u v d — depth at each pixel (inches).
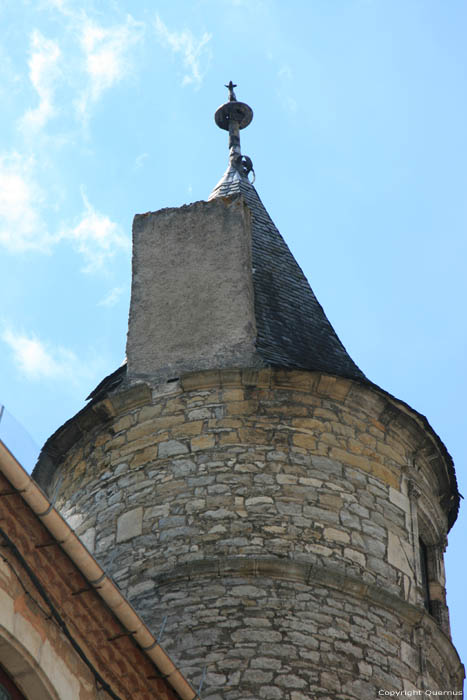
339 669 782.5
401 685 799.7
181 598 805.2
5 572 548.7
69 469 923.4
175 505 848.3
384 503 875.4
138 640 600.7
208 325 938.7
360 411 906.1
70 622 578.9
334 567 824.3
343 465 874.8
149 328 946.1
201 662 776.3
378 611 820.6
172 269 975.0
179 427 884.6
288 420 882.8
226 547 823.1
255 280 1011.9
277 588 805.9
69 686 566.3
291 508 842.8
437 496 940.6
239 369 897.5
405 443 919.0
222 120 1207.6
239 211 997.8
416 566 863.7
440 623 880.9
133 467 879.1
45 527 564.7
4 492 553.3
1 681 543.2
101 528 863.1
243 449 866.8
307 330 987.9
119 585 826.2
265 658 775.7
